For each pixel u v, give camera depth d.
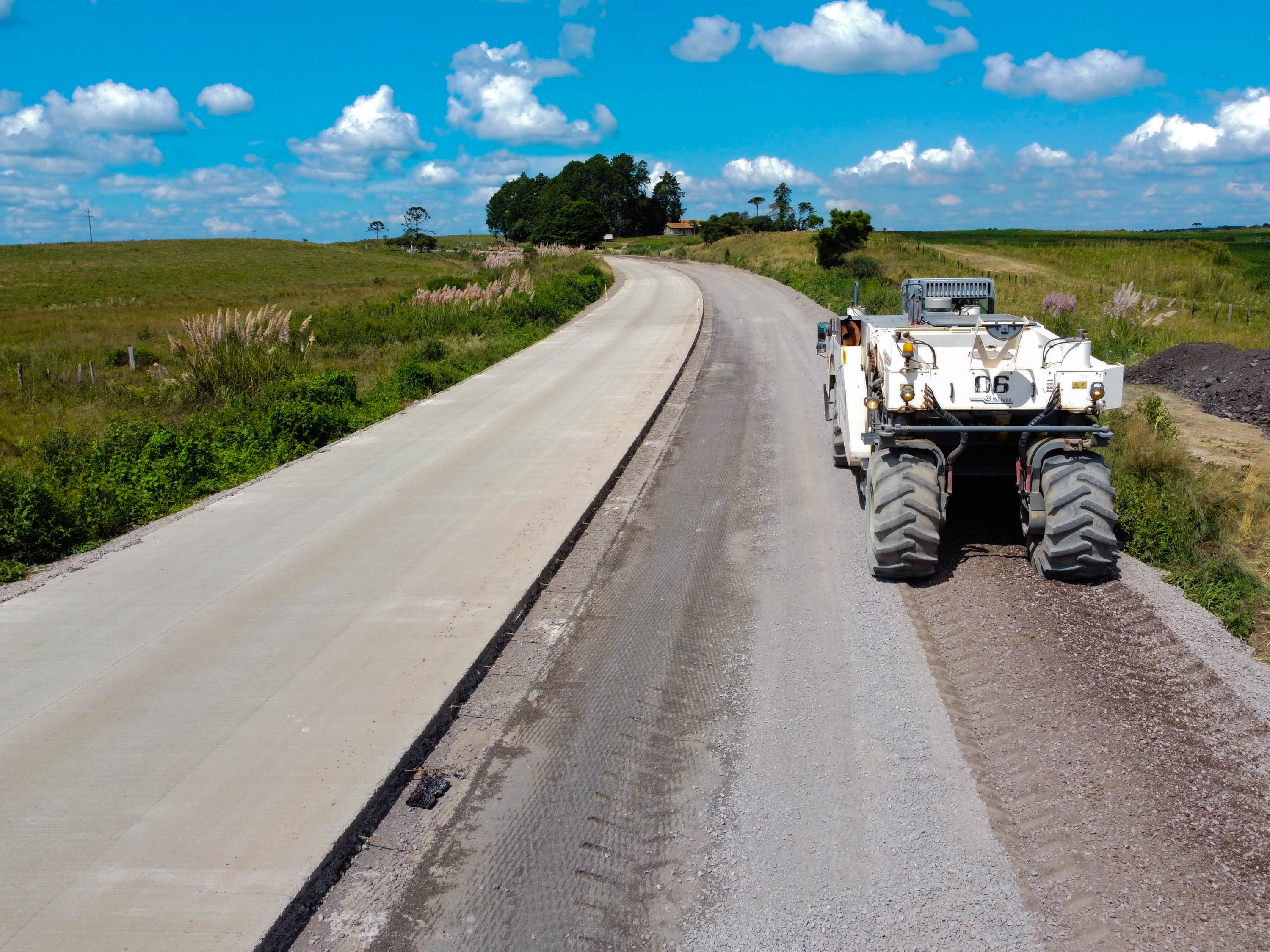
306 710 5.11
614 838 3.96
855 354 8.77
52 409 16.31
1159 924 3.27
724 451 11.22
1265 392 12.89
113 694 5.45
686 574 7.13
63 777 4.57
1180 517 7.09
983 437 6.74
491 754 4.71
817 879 3.62
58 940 3.45
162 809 4.25
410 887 3.75
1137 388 15.59
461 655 5.69
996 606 6.10
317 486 10.30
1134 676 5.06
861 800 4.11
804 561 7.25
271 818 4.12
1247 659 5.20
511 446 11.73
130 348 21.20
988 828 3.87
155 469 10.86
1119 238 98.25
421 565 7.43
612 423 12.85
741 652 5.70
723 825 4.00
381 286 54.50
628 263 72.75
